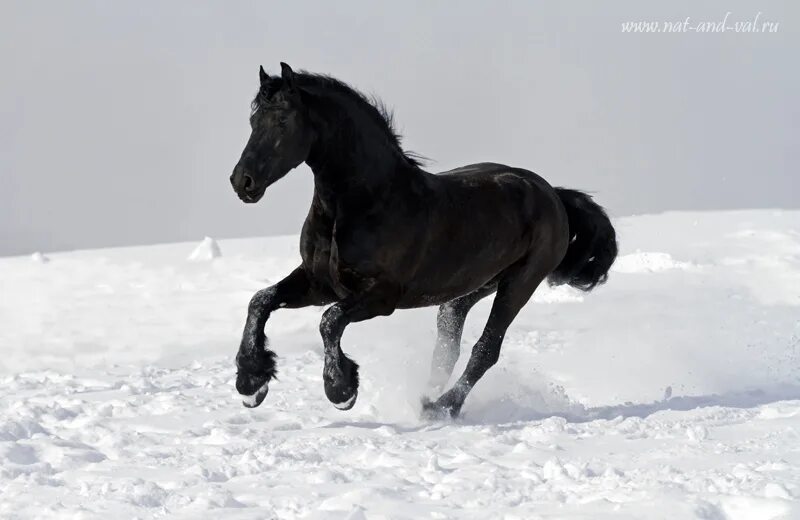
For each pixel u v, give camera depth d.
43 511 7.16
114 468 8.47
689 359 15.66
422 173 10.73
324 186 10.16
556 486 7.68
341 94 10.14
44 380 14.24
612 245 13.20
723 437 9.41
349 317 10.12
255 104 9.91
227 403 11.79
